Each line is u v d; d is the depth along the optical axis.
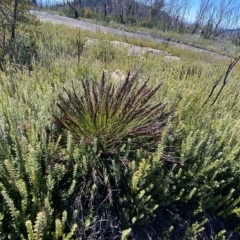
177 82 3.60
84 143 1.74
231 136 2.11
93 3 42.50
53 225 1.44
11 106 1.84
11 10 4.81
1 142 1.55
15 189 1.45
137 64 4.54
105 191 1.71
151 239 1.66
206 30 27.61
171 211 1.85
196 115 2.51
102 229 1.58
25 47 4.80
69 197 1.62
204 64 6.05
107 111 1.91
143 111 2.04
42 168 1.68
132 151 1.86
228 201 1.86
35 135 1.66
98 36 9.28
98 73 3.39
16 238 1.36
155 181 1.75
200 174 1.82
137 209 1.61
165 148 1.97
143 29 19.25
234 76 5.21
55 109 2.10
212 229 1.86
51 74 3.16
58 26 9.02
